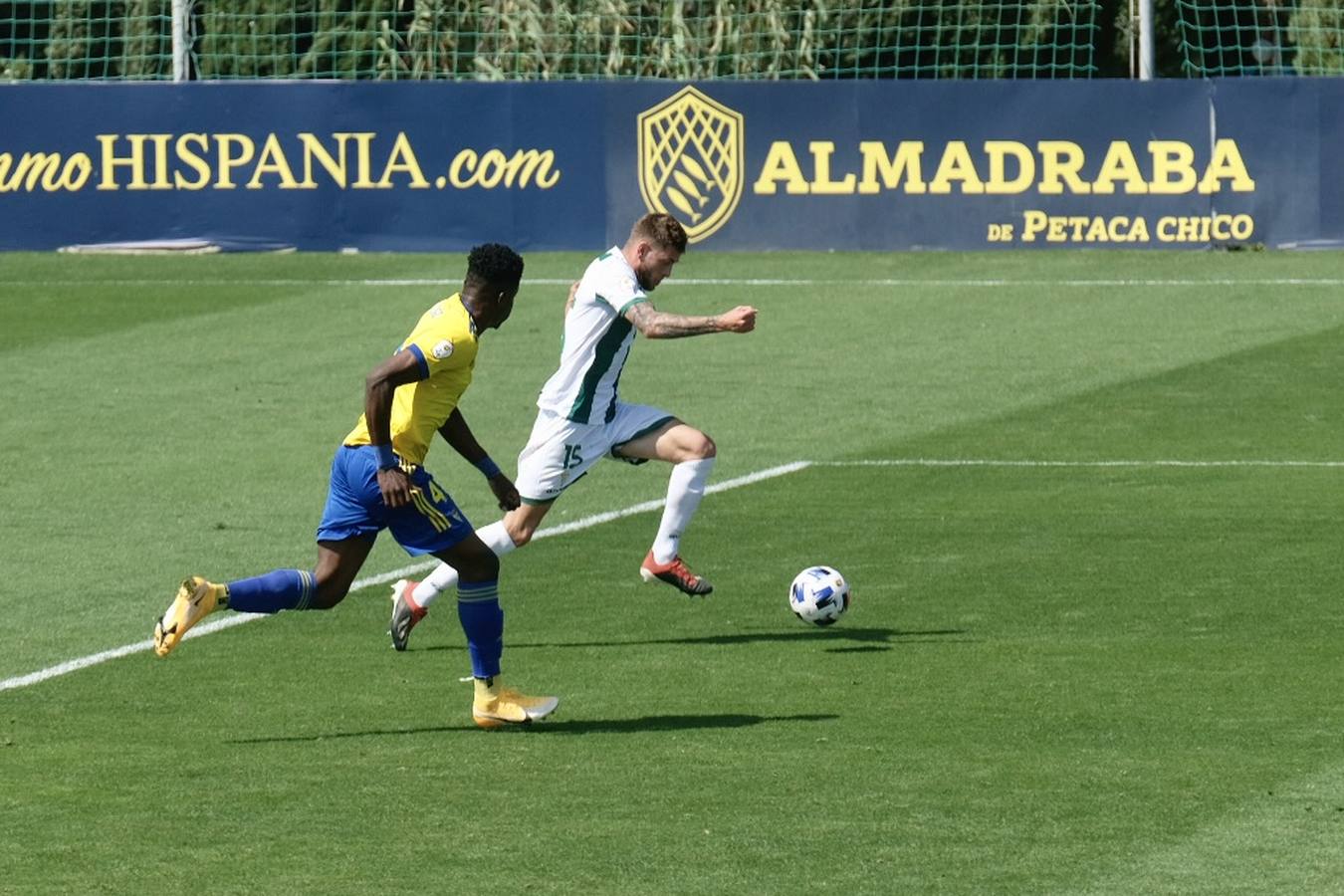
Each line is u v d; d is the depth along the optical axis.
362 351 53.56
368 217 70.38
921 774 20.72
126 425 45.12
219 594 21.98
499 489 24.56
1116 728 22.38
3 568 32.62
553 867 17.95
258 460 41.38
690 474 28.19
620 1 78.88
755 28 78.69
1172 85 67.38
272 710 23.83
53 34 80.44
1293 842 18.33
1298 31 80.50
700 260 67.88
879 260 67.25
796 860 18.05
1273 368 49.38
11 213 71.38
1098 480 38.25
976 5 77.00
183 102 70.56
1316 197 67.12
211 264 68.69
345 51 78.31
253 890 17.47
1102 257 66.88
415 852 18.39
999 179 68.31
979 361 51.06
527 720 22.80
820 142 68.69
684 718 23.20
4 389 49.34
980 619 28.03
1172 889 17.19
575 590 30.42
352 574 22.91
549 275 65.12
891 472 39.38
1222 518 34.66
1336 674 24.64
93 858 18.33
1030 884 17.36
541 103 69.19
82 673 25.89
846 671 25.30
